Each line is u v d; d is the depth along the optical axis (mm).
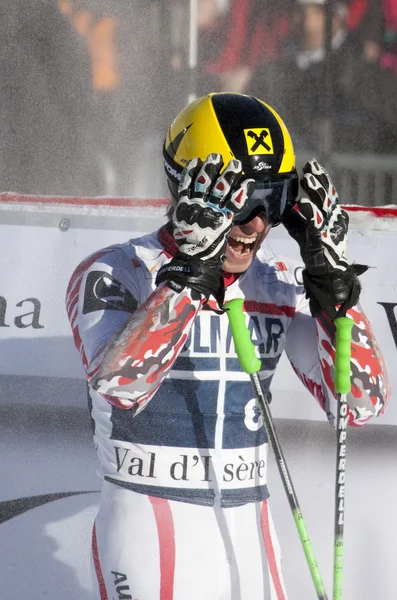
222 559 6637
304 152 16906
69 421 10812
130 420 6734
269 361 7016
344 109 16859
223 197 6277
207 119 6688
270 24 16844
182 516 6621
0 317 10875
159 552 6516
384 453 10602
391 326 10555
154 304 6285
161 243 7047
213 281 6316
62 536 10305
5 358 10875
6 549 10141
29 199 10867
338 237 6754
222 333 6809
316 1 16609
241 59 16969
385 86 16859
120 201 10875
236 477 6797
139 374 6234
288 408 10719
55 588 9867
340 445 6715
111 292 6816
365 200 16828
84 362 6707
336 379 6648
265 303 7098
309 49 16844
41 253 10844
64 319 10844
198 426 6719
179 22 16875
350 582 10070
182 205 6305
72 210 10859
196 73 17047
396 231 10586
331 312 6734
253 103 6773
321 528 10328
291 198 6934
